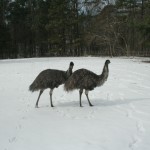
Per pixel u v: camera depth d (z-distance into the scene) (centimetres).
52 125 1038
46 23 6625
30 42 7375
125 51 5144
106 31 5272
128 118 1089
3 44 6378
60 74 1270
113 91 1609
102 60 3612
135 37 5056
